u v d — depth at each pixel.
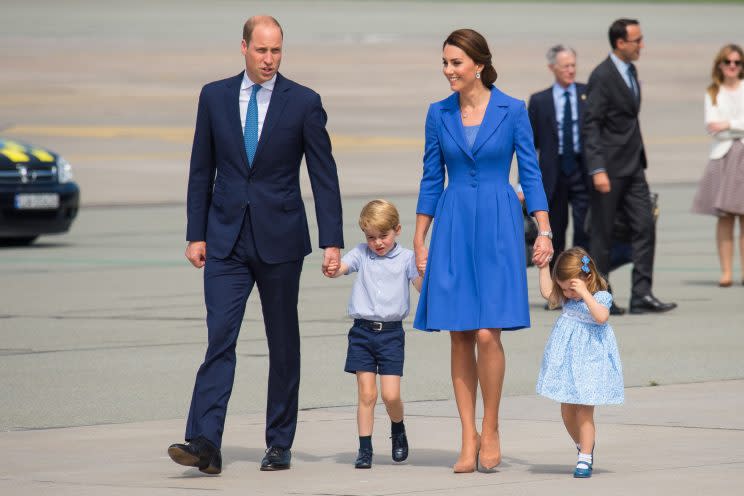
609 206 43.47
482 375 24.38
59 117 131.12
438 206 25.23
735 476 23.08
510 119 24.89
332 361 35.62
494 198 24.77
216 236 25.05
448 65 24.89
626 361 35.28
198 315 43.16
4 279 51.66
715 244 63.38
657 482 22.75
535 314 44.22
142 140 115.06
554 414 29.30
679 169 99.94
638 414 28.88
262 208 24.92
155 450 26.16
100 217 74.19
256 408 30.33
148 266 55.41
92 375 33.72
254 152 24.97
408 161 103.38
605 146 43.41
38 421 28.83
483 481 23.39
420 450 26.27
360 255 25.58
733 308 44.84
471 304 24.52
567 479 23.31
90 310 44.16
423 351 37.25
